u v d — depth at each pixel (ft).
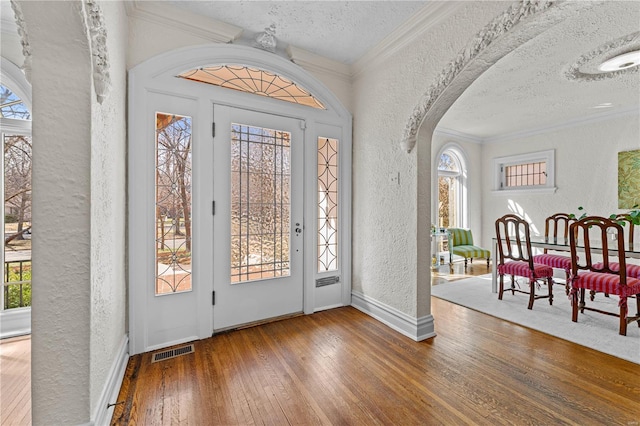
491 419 4.91
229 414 5.02
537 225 16.81
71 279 3.96
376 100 9.44
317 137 9.94
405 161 8.35
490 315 9.72
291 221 9.45
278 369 6.42
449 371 6.34
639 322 8.59
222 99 8.16
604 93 11.73
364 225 10.09
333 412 5.09
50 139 3.83
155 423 4.81
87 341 4.05
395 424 4.81
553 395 5.52
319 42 8.80
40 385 3.84
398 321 8.49
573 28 7.42
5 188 8.48
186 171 7.73
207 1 7.02
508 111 14.05
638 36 7.69
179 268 7.63
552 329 8.52
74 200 3.96
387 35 8.40
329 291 10.29
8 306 8.44
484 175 19.56
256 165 8.84
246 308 8.71
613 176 13.87
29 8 3.47
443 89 7.12
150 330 7.23
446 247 18.47
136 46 7.04
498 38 5.80
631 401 5.33
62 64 3.85
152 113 7.22
